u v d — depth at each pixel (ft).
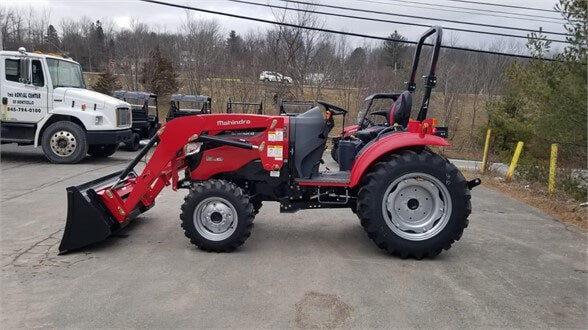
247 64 79.10
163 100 95.30
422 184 15.78
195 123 16.62
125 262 15.07
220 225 16.01
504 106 60.95
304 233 18.83
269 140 16.44
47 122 36.24
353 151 18.56
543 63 31.99
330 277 14.05
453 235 15.67
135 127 46.26
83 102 36.19
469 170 45.55
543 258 16.39
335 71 78.38
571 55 28.02
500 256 16.51
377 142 16.43
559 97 28.66
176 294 12.65
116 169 33.53
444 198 15.79
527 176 35.88
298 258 15.71
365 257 15.98
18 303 12.00
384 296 12.75
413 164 15.55
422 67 59.11
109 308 11.77
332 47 78.38
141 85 98.84
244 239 15.99
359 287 13.32
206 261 15.26
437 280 14.01
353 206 17.11
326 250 16.65
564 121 28.53
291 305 12.08
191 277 13.87
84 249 16.33
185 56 90.48
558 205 25.88
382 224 15.64
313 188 17.01
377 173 15.61
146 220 20.30
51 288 12.95
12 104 35.73
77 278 13.69
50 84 35.76
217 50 85.10
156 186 17.80
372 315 11.62
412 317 11.58
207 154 17.01
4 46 102.47
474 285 13.69
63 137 35.81
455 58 95.50
